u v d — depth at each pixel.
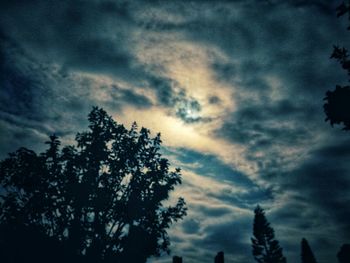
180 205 18.62
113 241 17.48
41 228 16.59
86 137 19.08
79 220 17.27
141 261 17.38
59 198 17.33
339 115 8.55
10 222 15.90
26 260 15.74
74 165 18.20
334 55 9.23
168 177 19.66
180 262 22.81
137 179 18.88
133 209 17.89
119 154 19.42
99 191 17.98
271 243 47.00
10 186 16.62
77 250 16.84
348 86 8.55
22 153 17.11
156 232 17.58
